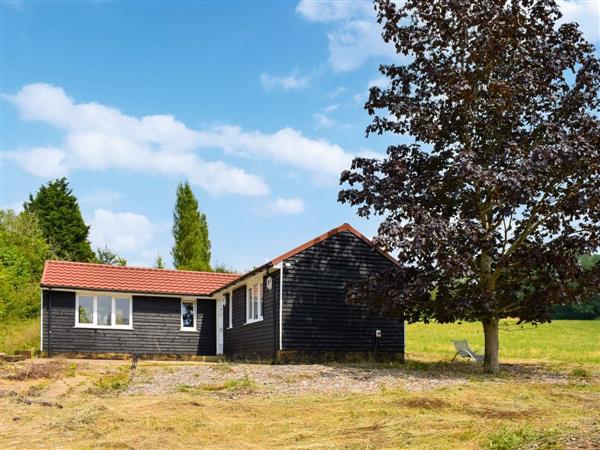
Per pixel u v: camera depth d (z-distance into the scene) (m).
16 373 19.17
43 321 28.69
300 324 24.09
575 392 15.67
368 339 25.14
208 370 20.34
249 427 11.53
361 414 12.40
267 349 24.81
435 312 21.20
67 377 19.08
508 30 20.70
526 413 12.30
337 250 25.16
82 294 29.59
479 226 19.53
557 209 20.66
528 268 20.89
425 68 21.50
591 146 19.42
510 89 19.80
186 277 32.59
